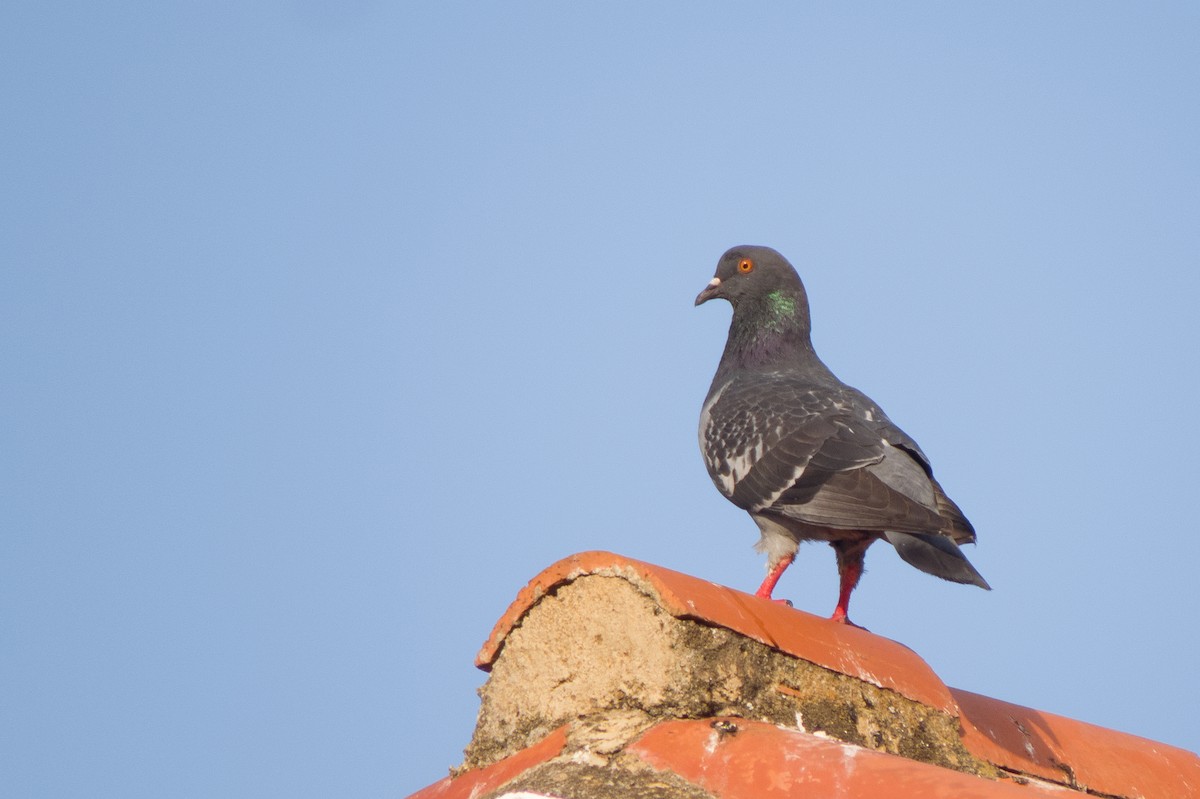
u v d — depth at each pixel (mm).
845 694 10414
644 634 9688
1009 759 11586
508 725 10242
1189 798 12797
